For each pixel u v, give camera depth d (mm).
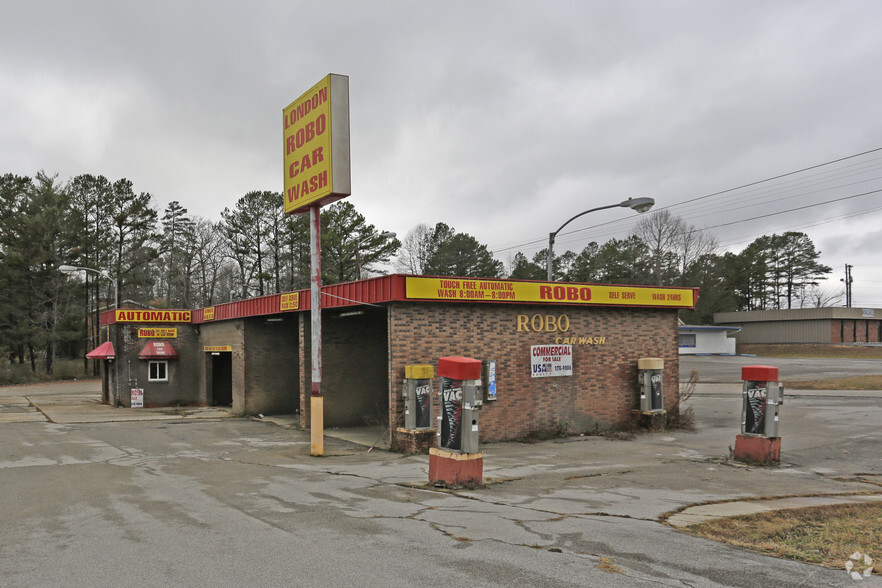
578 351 18562
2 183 55500
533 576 5555
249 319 24219
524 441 16984
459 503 8930
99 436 17703
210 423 21688
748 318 70625
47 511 8398
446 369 10609
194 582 5438
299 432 19078
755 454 13688
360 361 21000
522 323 17547
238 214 62375
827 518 8383
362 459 13805
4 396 37562
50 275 54781
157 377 29172
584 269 73500
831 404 24312
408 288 15359
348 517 7945
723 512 8570
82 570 5805
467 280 16281
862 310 64875
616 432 18484
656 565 5941
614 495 9820
